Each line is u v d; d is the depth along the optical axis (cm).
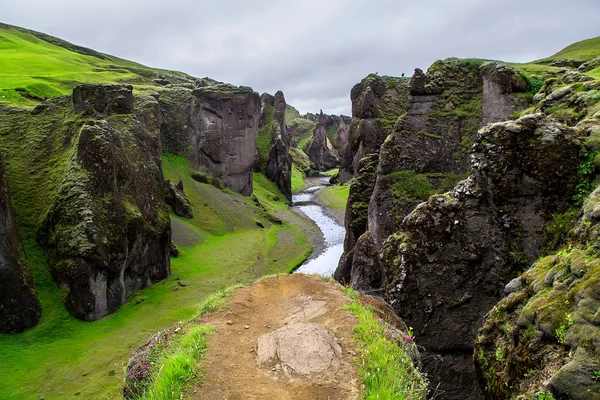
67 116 4634
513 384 1077
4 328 2972
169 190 6594
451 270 1903
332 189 12288
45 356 2747
